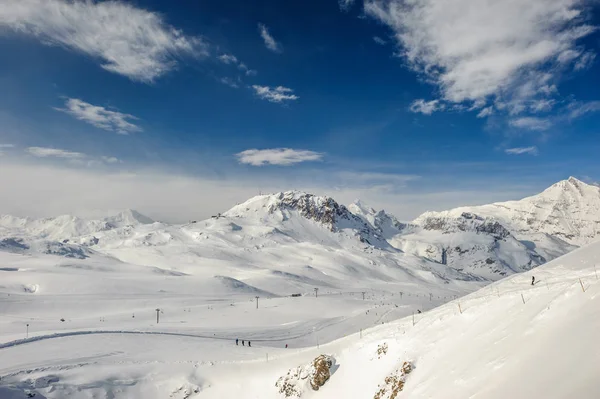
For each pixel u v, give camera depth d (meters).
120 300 138.62
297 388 38.12
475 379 20.11
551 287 24.66
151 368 53.47
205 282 192.00
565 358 16.38
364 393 31.12
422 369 26.94
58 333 76.69
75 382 48.09
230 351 64.06
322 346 47.72
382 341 34.66
